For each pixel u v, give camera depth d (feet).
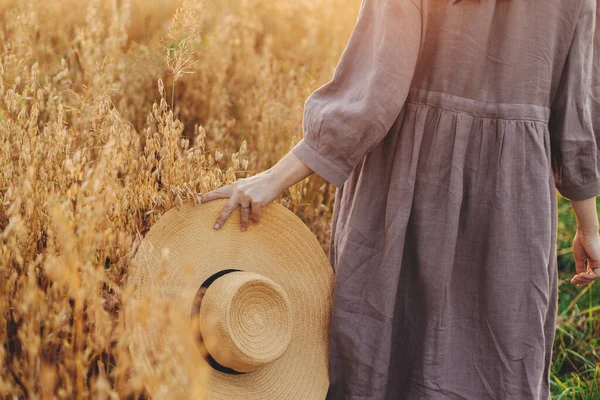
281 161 5.58
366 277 5.70
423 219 5.48
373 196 5.68
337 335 5.79
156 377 4.58
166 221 5.41
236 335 5.24
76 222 4.84
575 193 5.81
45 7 10.44
